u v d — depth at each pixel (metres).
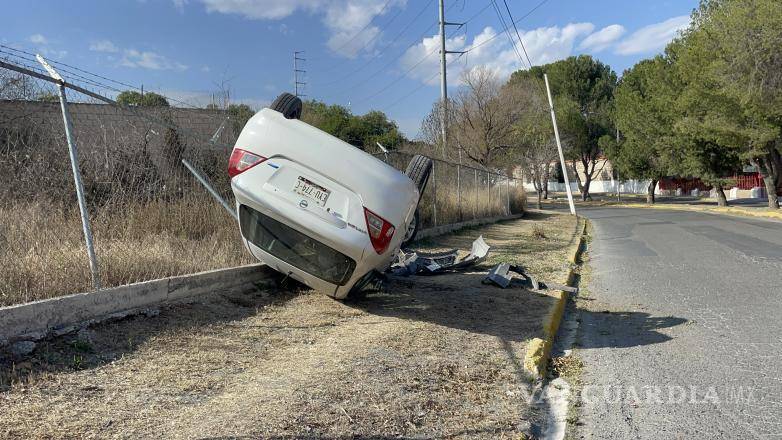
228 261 7.03
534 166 41.41
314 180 5.72
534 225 22.19
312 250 5.99
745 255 12.45
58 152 6.61
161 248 6.46
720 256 12.52
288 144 5.79
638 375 5.10
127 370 4.21
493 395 4.40
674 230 19.80
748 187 50.81
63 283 5.02
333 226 5.64
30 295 4.72
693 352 5.70
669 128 33.72
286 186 5.75
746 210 27.97
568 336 6.56
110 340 4.66
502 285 8.59
